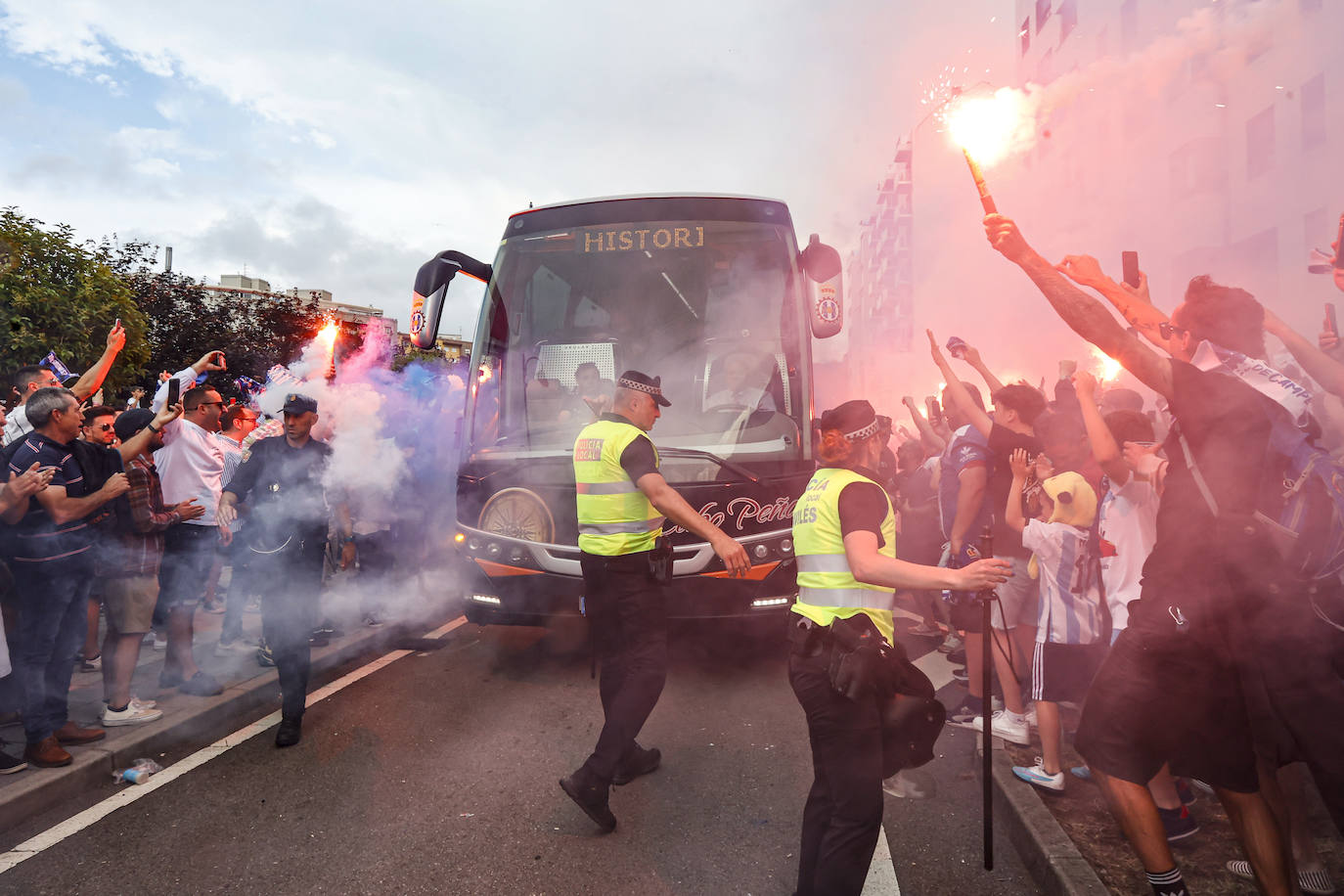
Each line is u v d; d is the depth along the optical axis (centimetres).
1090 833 311
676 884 295
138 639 434
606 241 582
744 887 293
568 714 469
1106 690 251
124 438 467
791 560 504
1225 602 230
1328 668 228
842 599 256
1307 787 339
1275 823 238
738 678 534
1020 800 329
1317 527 223
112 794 372
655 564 351
